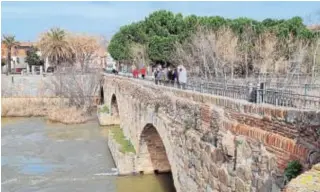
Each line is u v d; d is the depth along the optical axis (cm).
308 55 3731
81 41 9088
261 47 4216
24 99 6406
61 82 6362
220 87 1595
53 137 4522
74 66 7506
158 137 2906
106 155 3656
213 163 1359
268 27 4728
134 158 3016
